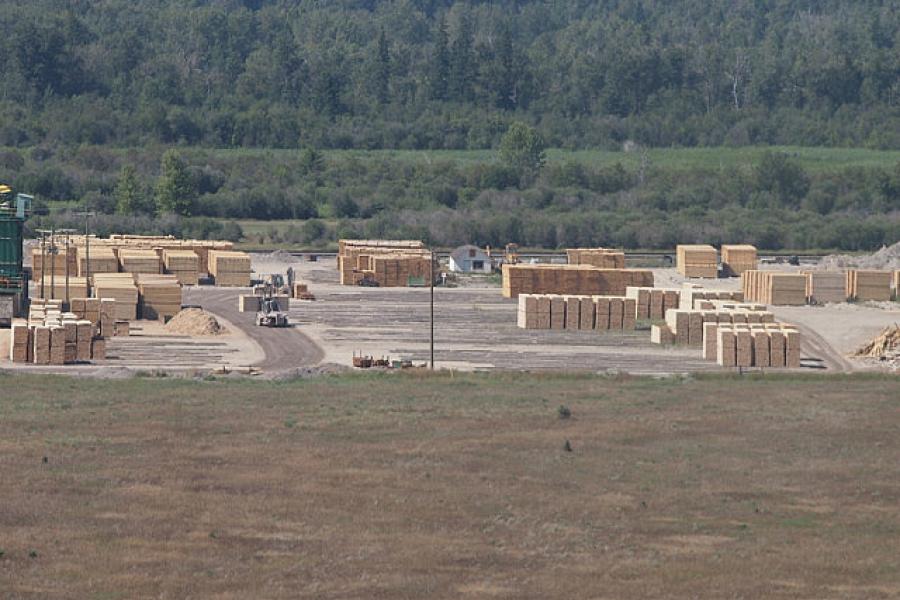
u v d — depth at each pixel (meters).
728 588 144.88
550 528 166.75
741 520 172.88
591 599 140.50
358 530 164.00
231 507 172.75
